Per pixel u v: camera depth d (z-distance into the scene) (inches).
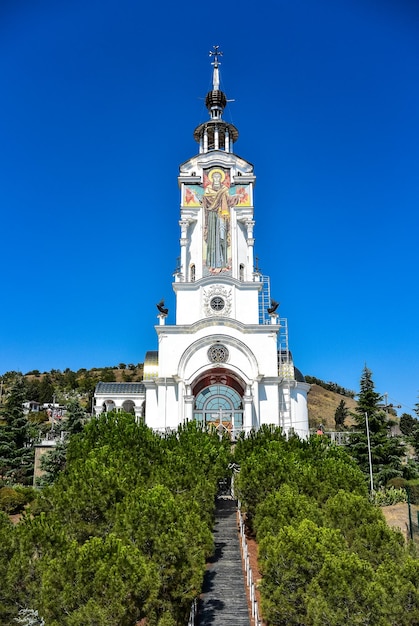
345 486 1143.0
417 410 2220.7
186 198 2198.6
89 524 941.8
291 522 938.7
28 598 754.2
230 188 2191.2
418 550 952.9
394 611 708.0
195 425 1523.1
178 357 1961.1
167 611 783.7
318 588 751.1
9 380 5374.0
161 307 2043.6
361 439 1979.6
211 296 2053.4
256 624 868.0
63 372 6668.3
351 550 874.8
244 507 1192.8
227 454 1373.0
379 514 947.3
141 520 842.2
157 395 1990.7
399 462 1935.3
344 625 714.8
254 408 1877.5
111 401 2333.9
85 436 1381.6
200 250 2139.5
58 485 1050.7
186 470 1175.6
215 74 2460.6
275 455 1222.9
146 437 1344.7
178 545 818.8
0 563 770.2
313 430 2187.5
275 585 814.5
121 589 695.7
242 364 1913.1
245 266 2153.1
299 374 2256.4
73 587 705.6
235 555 1143.0
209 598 977.5
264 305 2203.5
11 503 1552.7
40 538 792.9
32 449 2208.4
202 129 2354.8
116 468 1099.3
